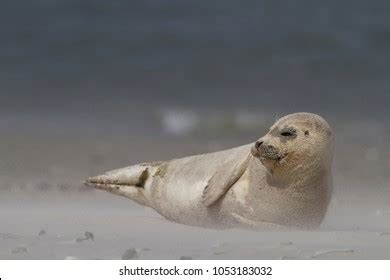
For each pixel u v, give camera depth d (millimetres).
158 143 70000
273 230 28656
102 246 26266
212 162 31078
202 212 30500
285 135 28031
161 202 32625
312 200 28453
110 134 75312
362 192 46094
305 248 25312
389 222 34188
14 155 61375
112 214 34500
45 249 25812
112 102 96250
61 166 56719
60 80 106438
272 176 28297
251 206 28922
